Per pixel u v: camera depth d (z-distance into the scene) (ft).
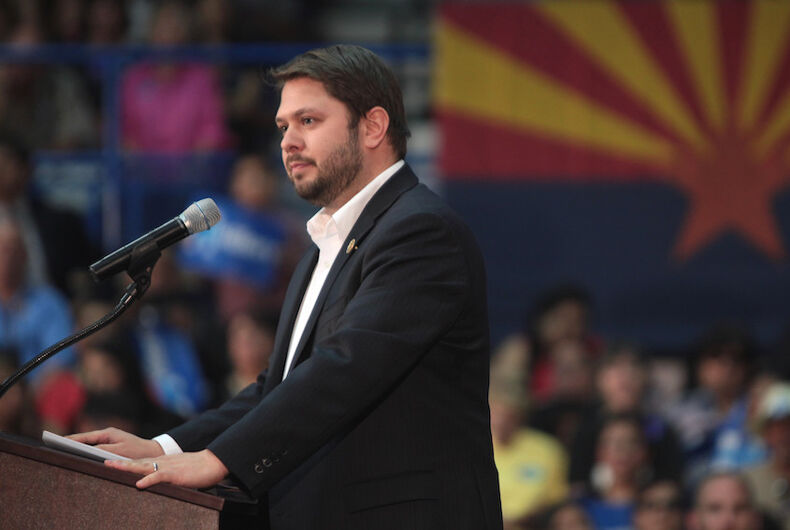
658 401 60.08
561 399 58.44
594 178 61.72
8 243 58.85
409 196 26.08
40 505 21.76
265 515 25.17
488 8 62.18
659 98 61.36
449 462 24.77
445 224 25.20
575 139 61.82
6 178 61.62
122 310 24.40
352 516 24.09
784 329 60.44
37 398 56.24
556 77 61.87
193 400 57.57
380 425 24.49
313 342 25.52
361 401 23.36
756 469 55.88
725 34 61.16
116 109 64.69
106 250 63.98
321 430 23.07
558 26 61.87
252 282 62.23
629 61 61.57
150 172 64.49
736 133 61.21
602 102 61.67
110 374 54.39
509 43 62.03
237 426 22.99
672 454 56.13
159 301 59.31
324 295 25.61
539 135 61.87
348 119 26.08
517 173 61.87
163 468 22.03
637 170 61.57
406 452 24.44
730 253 61.16
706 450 58.65
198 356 58.85
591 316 61.21
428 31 73.92
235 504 21.83
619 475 55.26
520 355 60.23
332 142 25.94
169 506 21.57
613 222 61.57
